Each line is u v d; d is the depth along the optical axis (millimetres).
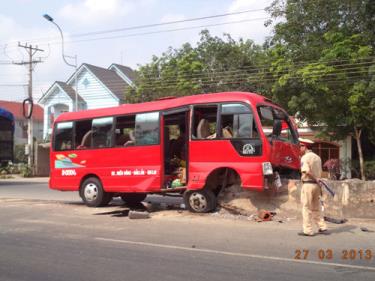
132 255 7551
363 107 19766
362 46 20000
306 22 22203
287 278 6168
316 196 9273
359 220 10930
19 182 29359
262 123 11750
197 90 28422
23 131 58219
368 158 27141
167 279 6141
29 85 36344
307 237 9008
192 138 12086
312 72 19688
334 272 6477
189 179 12039
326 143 28312
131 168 13203
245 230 9820
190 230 9867
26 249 8039
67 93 39438
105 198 14023
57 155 14820
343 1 21203
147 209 13641
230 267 6754
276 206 11562
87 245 8359
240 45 30062
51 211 13211
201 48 30453
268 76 23594
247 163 11242
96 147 14008
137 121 13203
